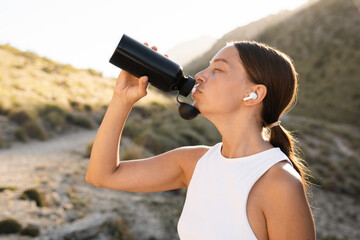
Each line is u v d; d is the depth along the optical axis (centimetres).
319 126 2292
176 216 505
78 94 1692
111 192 523
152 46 122
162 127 1064
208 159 112
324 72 4562
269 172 95
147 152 819
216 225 98
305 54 5053
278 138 114
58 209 414
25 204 398
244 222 93
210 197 103
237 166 101
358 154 1767
